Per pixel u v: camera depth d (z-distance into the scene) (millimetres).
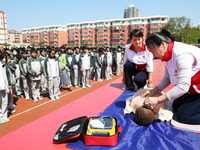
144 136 2102
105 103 3705
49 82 4742
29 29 96750
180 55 1934
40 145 2088
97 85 6996
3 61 3482
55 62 4844
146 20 61969
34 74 4609
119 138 2104
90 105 3584
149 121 2318
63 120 2842
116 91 4734
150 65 3744
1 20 77562
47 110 4023
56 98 4965
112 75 9883
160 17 58750
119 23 66750
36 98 4859
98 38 71750
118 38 67375
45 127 2598
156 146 1908
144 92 2957
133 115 2777
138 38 3469
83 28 76062
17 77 5371
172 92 2061
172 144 1936
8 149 2016
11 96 3830
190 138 2053
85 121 2273
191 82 2121
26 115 3725
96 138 1924
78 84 6973
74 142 2074
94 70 8484
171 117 2545
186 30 35406
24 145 2102
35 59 4996
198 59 1981
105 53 8188
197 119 2244
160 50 2090
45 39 91625
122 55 10688
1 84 3209
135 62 3939
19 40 127625
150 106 2324
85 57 6445
